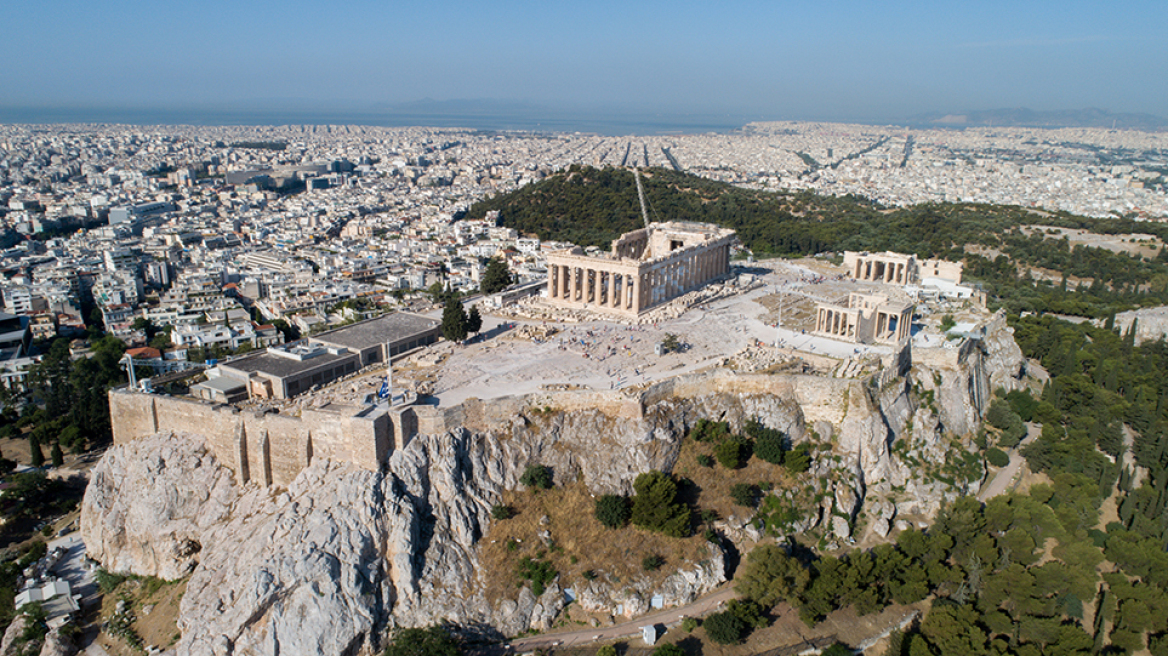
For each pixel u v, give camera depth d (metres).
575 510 139.62
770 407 160.12
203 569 130.75
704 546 138.50
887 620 133.12
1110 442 194.00
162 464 149.25
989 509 153.75
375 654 121.50
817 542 148.38
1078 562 142.38
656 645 123.62
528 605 128.12
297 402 150.62
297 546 123.69
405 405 139.12
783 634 128.75
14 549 161.75
